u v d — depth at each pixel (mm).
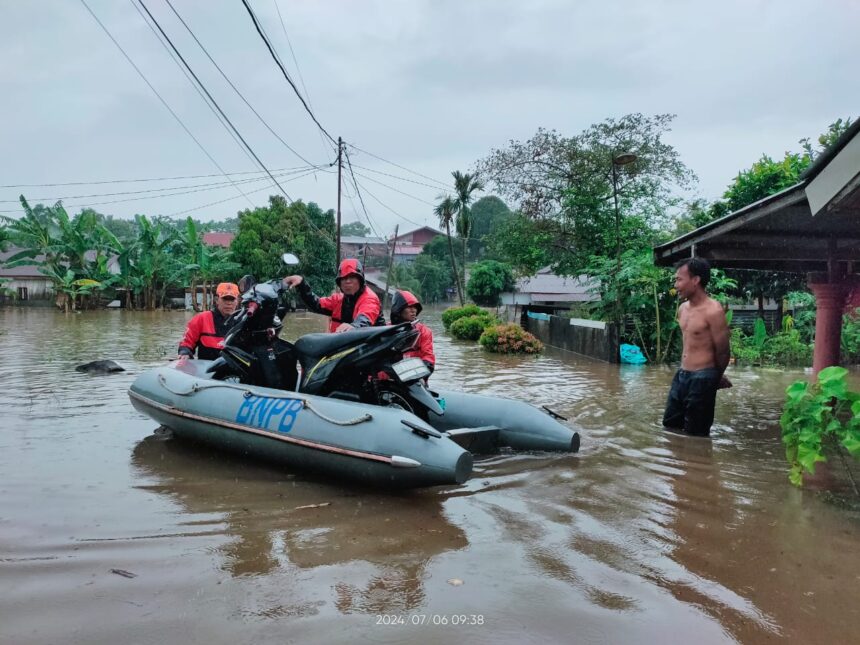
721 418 7121
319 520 3824
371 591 2916
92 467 4875
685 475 4832
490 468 5016
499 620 2672
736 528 3750
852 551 3424
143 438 5816
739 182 15711
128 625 2604
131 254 36781
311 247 41875
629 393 8883
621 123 20234
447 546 3445
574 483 4621
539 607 2787
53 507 3979
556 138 20922
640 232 19547
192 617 2670
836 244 7301
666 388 9391
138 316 30109
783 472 4930
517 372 11500
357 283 5695
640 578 3084
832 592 2959
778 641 2549
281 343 5629
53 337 17234
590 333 14727
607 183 19938
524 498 4277
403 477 4105
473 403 5859
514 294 35844
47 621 2629
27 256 34750
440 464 3975
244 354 5543
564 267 22344
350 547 3416
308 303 6102
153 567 3145
